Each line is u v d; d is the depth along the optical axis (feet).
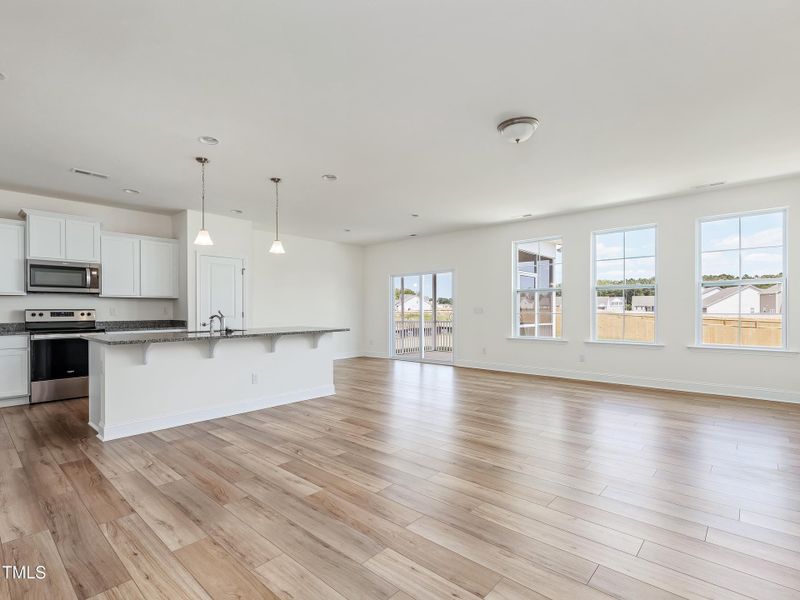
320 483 8.69
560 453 10.36
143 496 8.09
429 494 8.18
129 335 12.71
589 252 20.24
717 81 8.52
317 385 16.80
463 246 25.07
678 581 5.60
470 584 5.56
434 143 11.72
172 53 7.55
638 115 10.05
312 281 27.43
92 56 7.59
